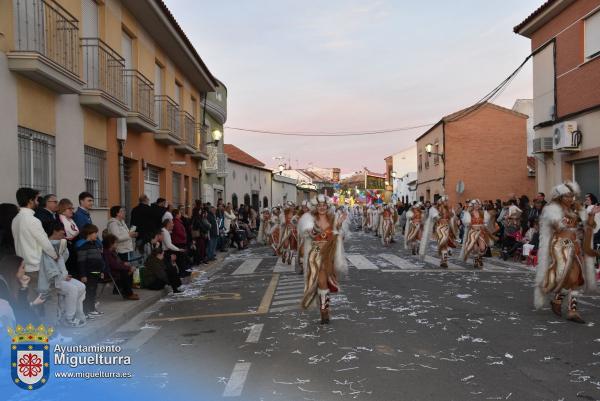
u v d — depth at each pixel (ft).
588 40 53.26
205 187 88.22
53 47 34.14
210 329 24.66
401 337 21.77
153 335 23.89
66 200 27.02
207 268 50.90
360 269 45.93
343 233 25.71
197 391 15.92
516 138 108.17
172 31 57.93
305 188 201.98
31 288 23.98
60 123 36.04
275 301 31.58
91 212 41.16
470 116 108.37
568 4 55.77
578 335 21.76
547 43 60.23
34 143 32.96
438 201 47.91
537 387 15.62
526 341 20.86
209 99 93.40
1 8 28.89
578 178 55.98
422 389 15.60
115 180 46.50
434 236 47.80
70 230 26.73
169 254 36.63
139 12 51.83
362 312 27.14
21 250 21.95
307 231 24.98
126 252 34.58
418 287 35.22
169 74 66.74
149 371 18.11
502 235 55.88
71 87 34.14
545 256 25.31
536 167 63.98
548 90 60.70
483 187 108.06
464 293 32.60
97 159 43.29
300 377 16.92
